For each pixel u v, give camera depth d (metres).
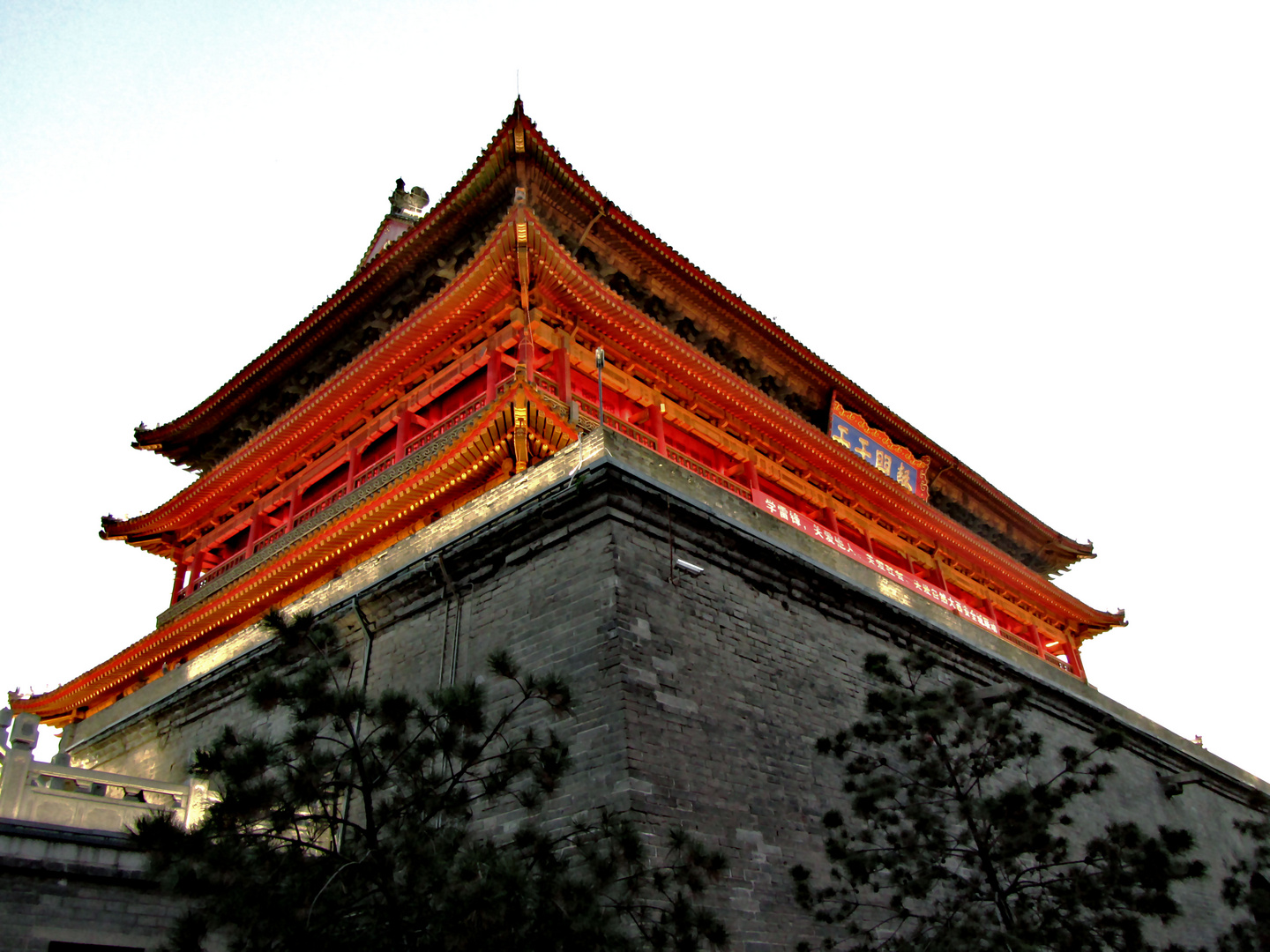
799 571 20.81
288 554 30.02
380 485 29.61
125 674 35.91
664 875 12.43
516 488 19.14
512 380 27.36
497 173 31.45
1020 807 14.12
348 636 21.31
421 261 34.59
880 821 15.12
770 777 17.02
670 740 15.45
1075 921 13.88
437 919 9.52
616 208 33.00
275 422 35.03
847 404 42.12
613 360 31.56
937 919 14.61
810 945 15.52
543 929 9.53
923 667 16.83
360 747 11.12
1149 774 30.75
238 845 9.81
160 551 41.88
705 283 35.75
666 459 19.05
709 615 18.02
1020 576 45.84
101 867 14.30
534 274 27.95
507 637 17.55
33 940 13.30
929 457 46.00
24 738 14.64
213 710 23.83
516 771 11.48
